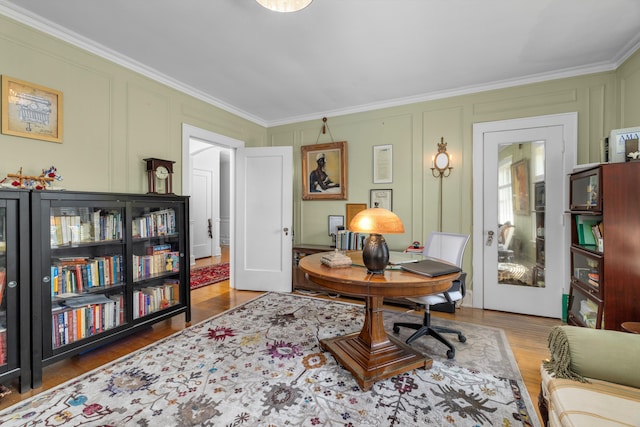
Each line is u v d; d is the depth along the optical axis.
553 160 2.96
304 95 3.57
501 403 1.66
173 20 2.14
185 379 1.88
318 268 2.08
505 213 3.18
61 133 2.26
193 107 3.40
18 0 1.93
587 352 1.22
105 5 1.97
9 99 2.00
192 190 6.48
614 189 1.97
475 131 3.29
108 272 2.32
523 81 3.07
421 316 3.03
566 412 1.01
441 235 2.74
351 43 2.44
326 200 4.19
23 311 1.78
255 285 4.03
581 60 2.71
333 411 1.59
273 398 1.69
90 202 2.16
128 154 2.73
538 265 3.06
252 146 4.32
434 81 3.17
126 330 2.39
